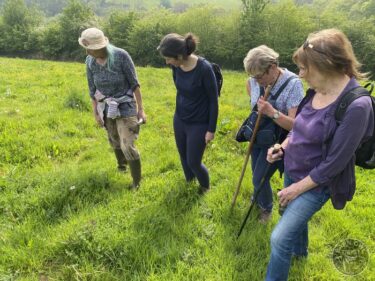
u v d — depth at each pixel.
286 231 2.76
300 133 2.69
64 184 4.68
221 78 4.19
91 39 4.13
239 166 5.60
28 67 15.70
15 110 8.04
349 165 2.56
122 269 3.43
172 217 4.20
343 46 2.32
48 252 3.60
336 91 2.47
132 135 4.68
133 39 46.88
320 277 3.41
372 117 2.37
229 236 3.90
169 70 17.05
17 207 4.30
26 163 5.55
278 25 42.12
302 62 2.45
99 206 4.37
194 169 4.52
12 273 3.42
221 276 3.38
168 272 3.39
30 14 57.94
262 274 3.40
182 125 4.39
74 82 11.82
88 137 6.95
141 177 5.19
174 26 46.12
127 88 4.63
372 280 3.37
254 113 3.85
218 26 44.38
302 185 2.61
